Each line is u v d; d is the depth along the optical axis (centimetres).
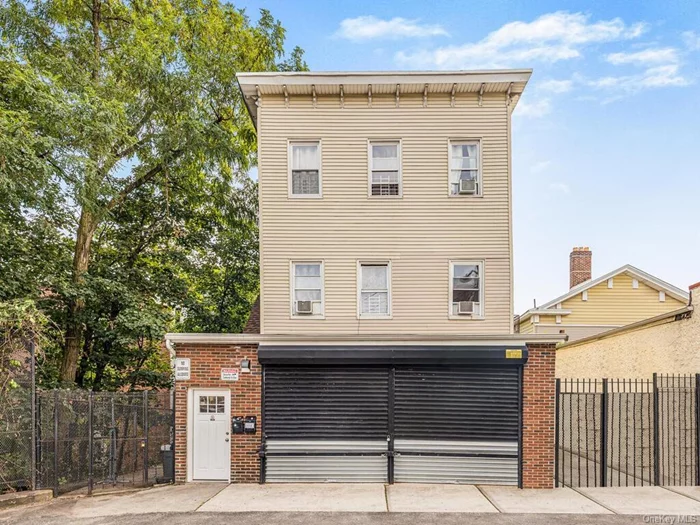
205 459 1054
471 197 1162
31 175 1088
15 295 1209
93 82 1330
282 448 1041
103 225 1669
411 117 1184
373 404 1046
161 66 1341
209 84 1499
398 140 1184
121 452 1098
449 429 1038
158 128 1452
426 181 1170
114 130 1219
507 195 1162
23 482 924
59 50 1341
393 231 1157
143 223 1708
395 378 1050
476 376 1048
